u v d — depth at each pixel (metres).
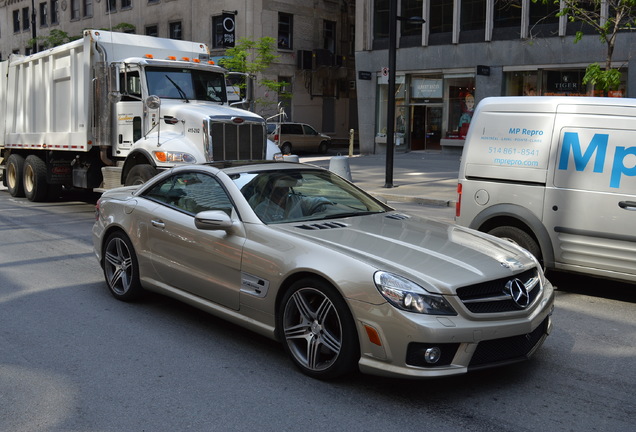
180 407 4.24
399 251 4.70
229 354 5.23
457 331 4.15
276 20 37.22
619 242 6.62
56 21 48.00
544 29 26.38
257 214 5.31
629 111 6.63
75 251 9.45
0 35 53.56
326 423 4.02
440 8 29.72
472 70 28.84
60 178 14.75
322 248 4.70
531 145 7.20
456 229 5.61
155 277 6.18
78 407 4.24
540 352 5.38
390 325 4.20
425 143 31.36
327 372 4.58
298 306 4.75
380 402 4.33
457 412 4.20
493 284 4.48
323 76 40.25
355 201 6.06
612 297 7.22
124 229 6.47
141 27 41.41
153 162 11.37
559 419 4.12
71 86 13.38
